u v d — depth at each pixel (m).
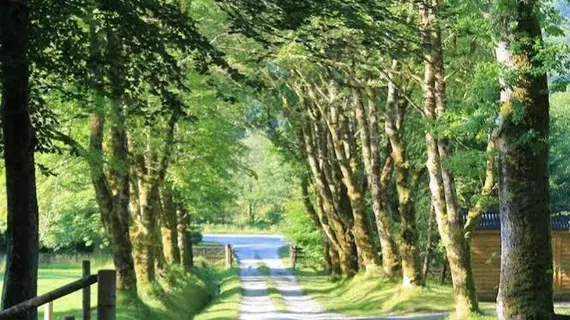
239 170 83.00
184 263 92.50
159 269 66.06
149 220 55.78
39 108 27.25
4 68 23.09
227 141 65.31
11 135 23.70
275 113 79.50
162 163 55.59
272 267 133.62
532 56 27.50
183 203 83.38
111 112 33.81
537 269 28.00
